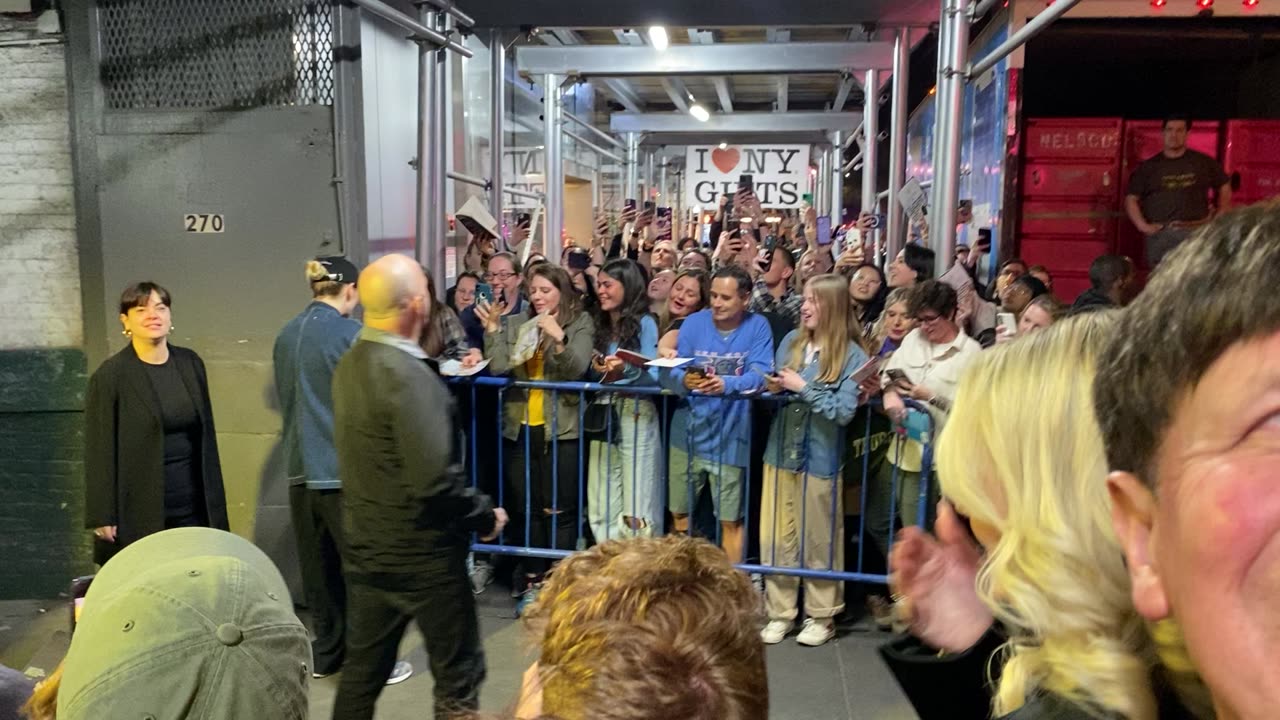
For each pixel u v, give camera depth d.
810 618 4.01
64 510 4.46
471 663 2.73
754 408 4.15
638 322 4.48
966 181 8.60
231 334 4.30
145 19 4.23
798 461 3.91
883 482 4.04
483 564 4.55
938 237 5.14
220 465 4.05
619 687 0.77
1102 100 10.21
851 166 12.56
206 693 0.89
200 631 0.91
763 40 9.57
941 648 1.16
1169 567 0.55
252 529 4.37
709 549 1.00
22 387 4.36
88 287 4.31
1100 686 0.74
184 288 4.30
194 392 3.67
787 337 4.12
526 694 0.88
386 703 3.47
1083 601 0.77
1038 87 10.25
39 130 4.30
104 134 4.24
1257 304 0.50
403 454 2.53
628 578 0.90
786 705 3.48
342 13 4.14
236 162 4.23
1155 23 7.52
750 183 12.06
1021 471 0.84
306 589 3.65
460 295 5.45
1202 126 7.61
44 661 3.85
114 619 0.92
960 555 1.16
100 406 3.55
